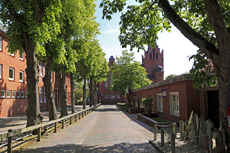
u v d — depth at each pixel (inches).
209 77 313.6
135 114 1024.9
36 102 385.7
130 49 430.0
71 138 380.5
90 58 923.4
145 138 379.2
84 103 1150.3
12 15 373.4
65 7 565.6
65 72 685.9
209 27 359.6
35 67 391.9
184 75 466.9
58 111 1255.5
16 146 289.6
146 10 387.2
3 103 801.6
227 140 217.3
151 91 857.5
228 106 282.4
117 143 336.2
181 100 498.0
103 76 1606.8
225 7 358.9
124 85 1461.6
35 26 361.1
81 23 664.4
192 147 274.5
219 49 223.5
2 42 797.2
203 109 450.0
